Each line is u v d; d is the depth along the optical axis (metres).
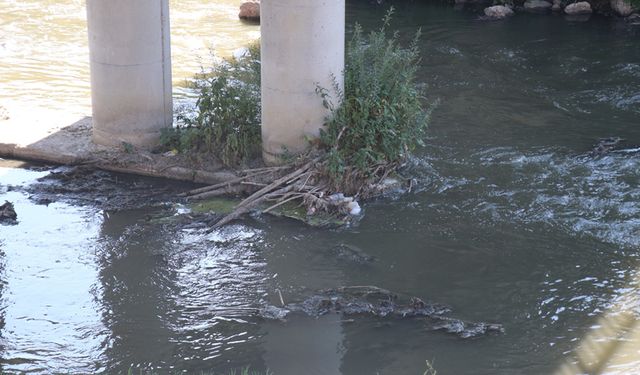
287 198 12.80
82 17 23.44
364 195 13.05
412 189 13.37
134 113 13.91
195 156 13.70
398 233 12.09
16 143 14.17
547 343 9.65
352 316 10.14
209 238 11.90
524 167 14.21
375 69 13.41
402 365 9.23
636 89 18.31
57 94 16.95
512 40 22.09
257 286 10.78
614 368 9.15
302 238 11.94
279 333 9.81
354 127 13.05
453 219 12.49
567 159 14.55
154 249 11.59
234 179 13.23
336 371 9.13
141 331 9.86
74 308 10.28
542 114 16.81
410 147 13.78
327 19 12.52
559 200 13.06
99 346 9.57
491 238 11.98
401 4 26.30
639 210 12.77
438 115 16.59
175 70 18.86
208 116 14.09
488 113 16.78
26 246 11.59
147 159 13.75
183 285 10.79
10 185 13.23
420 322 10.02
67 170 13.67
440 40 22.05
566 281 10.94
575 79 19.00
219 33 22.23
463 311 10.30
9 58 19.33
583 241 11.92
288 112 12.91
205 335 9.78
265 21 12.66
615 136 15.67
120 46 13.50
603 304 10.45
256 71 14.66
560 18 24.50
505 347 9.57
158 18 13.65
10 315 10.11
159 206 12.76
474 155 14.66
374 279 10.95
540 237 12.02
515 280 10.96
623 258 11.50
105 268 11.13
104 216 12.44
